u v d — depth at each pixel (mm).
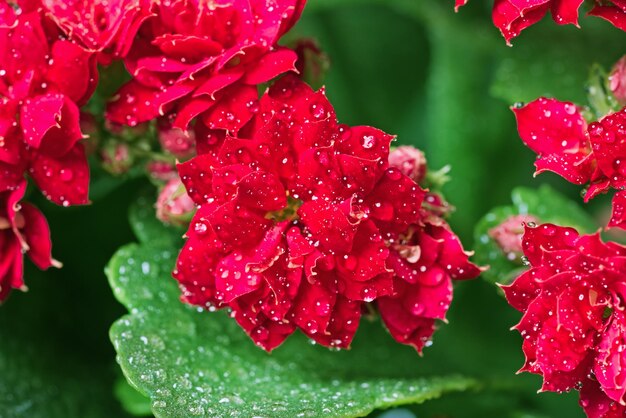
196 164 222
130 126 234
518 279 221
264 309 221
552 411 261
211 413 223
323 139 220
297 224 224
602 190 221
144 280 240
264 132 220
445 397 258
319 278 221
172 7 225
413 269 224
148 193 249
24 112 225
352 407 225
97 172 254
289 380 238
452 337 267
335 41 286
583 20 260
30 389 252
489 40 265
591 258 216
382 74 287
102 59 228
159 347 233
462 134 274
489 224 248
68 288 264
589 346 218
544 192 258
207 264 223
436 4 266
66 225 264
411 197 222
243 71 223
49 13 226
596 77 234
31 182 238
